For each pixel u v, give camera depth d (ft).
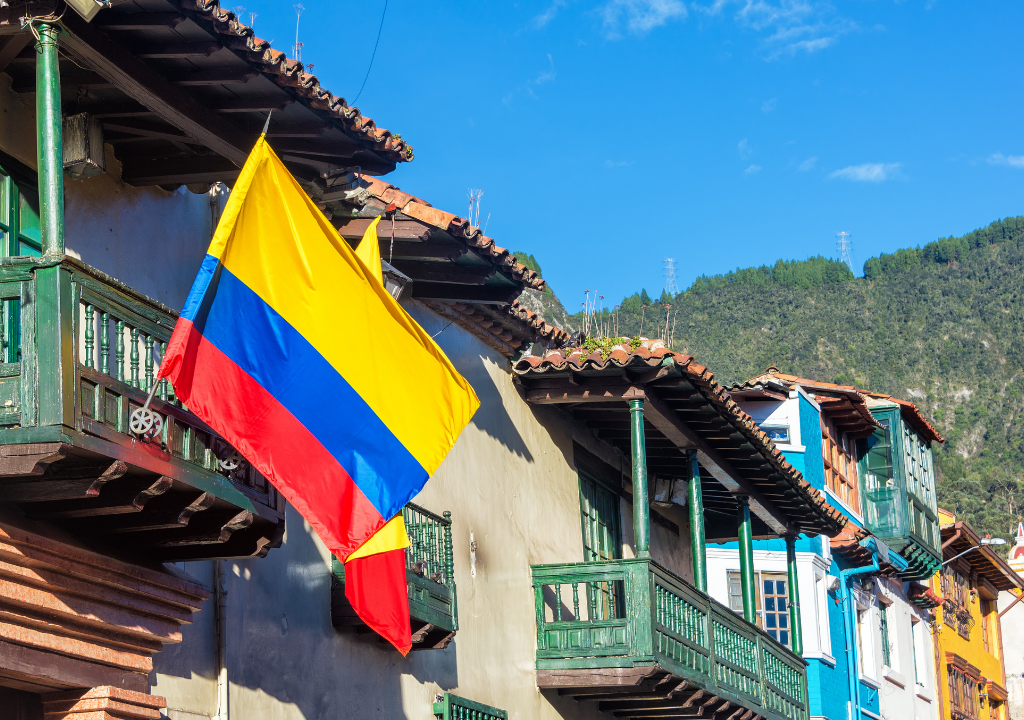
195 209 34.88
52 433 22.50
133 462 24.40
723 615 55.36
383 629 31.42
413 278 44.60
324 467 28.53
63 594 26.18
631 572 48.52
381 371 30.30
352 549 28.60
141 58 28.68
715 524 70.18
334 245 29.48
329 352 28.99
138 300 25.41
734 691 54.34
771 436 83.97
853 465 95.66
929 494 103.40
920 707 102.27
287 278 28.37
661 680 48.85
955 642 117.60
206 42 28.09
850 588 90.07
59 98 24.68
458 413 32.07
